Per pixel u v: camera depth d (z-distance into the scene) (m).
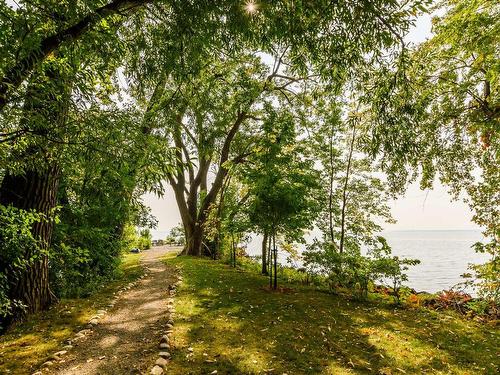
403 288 10.61
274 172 9.88
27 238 5.49
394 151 5.02
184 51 5.14
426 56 8.55
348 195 14.26
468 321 7.73
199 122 14.90
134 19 5.34
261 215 10.05
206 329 6.19
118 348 5.21
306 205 9.90
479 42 6.62
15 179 6.53
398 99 4.88
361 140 6.73
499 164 9.84
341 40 4.32
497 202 10.41
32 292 6.76
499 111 8.01
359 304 8.75
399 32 4.05
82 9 3.54
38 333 5.80
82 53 3.84
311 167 11.66
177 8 4.33
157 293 9.63
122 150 3.71
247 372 4.48
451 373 4.77
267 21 4.34
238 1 4.02
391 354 5.35
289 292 9.86
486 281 9.09
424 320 7.48
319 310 7.79
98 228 10.00
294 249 13.52
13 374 4.27
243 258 21.12
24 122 3.49
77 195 9.21
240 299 8.73
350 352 5.39
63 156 4.04
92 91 3.94
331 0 3.90
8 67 2.99
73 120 3.64
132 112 4.18
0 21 2.74
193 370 4.47
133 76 5.70
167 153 3.97
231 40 4.98
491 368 4.96
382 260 9.16
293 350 5.33
